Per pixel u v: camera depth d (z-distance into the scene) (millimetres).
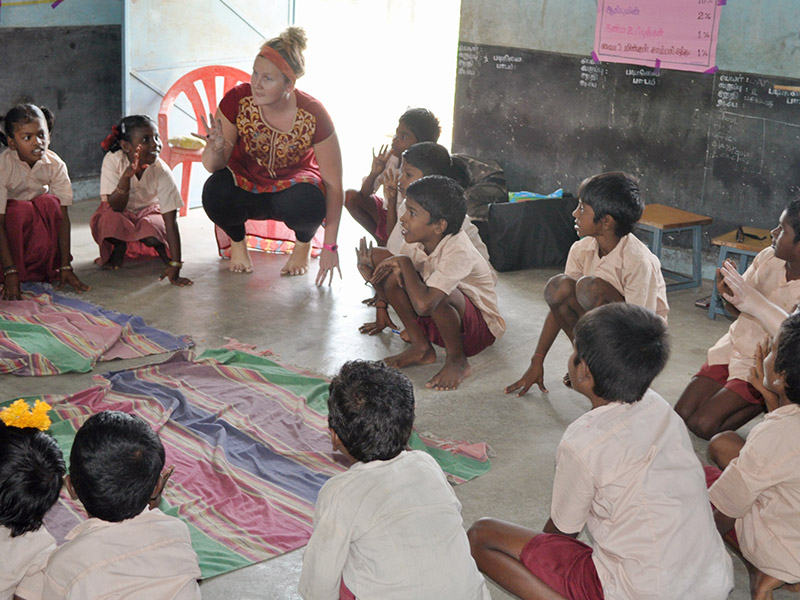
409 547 1791
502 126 6359
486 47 6301
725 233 5266
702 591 1921
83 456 1839
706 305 5008
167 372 3752
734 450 2666
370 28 11008
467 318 3920
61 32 6273
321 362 4012
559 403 3723
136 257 5293
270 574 2502
